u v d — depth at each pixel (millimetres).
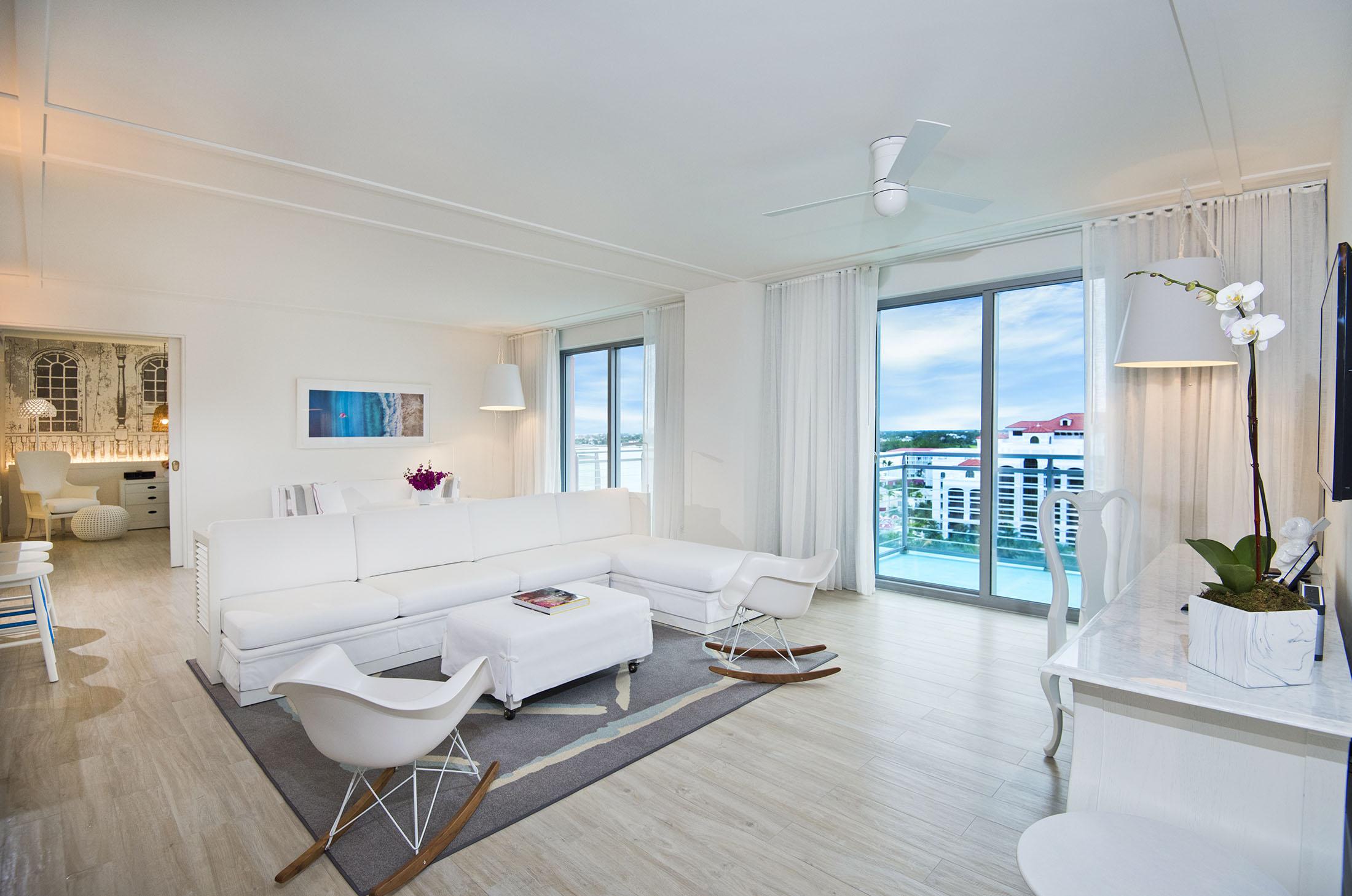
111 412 8898
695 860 1979
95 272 5109
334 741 1889
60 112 2607
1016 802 2291
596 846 2047
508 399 7109
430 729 1986
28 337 8055
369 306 6680
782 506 5535
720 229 4188
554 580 4250
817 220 4012
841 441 5203
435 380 8008
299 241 4363
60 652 3824
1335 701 1285
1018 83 2441
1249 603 1416
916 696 3191
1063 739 2754
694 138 2895
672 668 3562
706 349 5848
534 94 2508
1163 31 2113
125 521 7703
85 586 5395
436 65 2297
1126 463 3844
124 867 1941
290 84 2422
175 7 1949
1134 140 2914
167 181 3297
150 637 4102
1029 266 4434
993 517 4719
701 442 5883
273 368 6703
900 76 2393
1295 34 2086
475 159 3102
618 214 3900
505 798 2299
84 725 2881
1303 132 2811
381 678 2420
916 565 5266
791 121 2740
